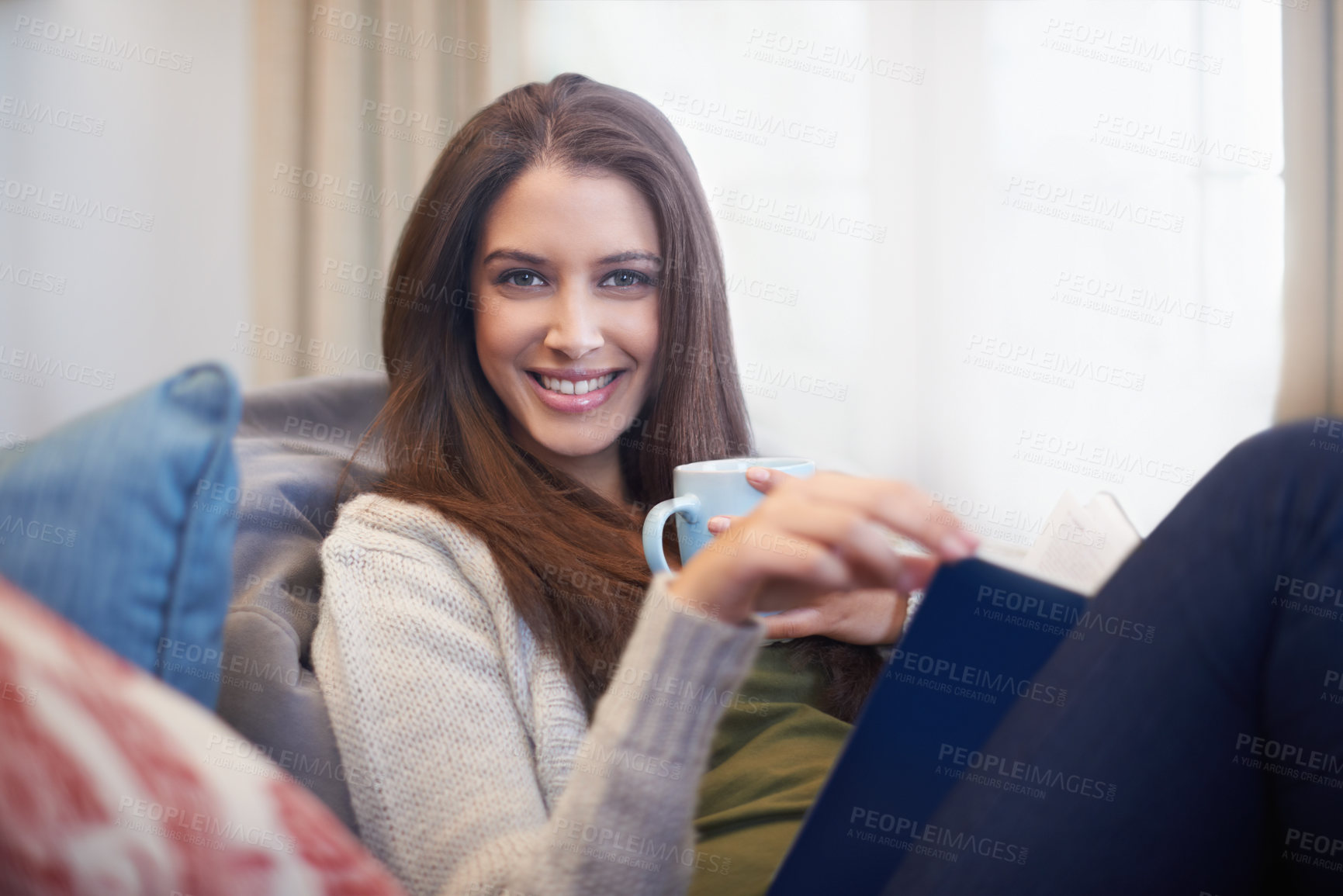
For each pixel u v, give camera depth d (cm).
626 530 104
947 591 54
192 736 34
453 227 98
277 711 76
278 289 224
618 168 99
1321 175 237
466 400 100
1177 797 50
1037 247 256
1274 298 248
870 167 260
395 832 71
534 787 74
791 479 61
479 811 70
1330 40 235
